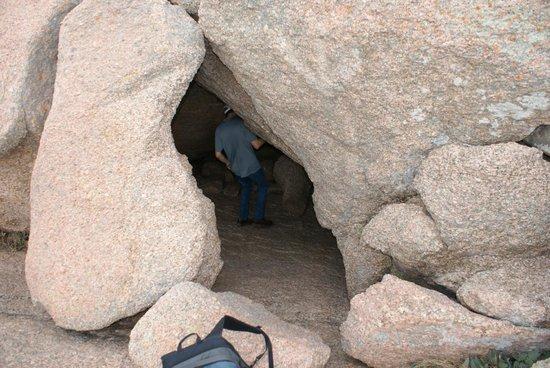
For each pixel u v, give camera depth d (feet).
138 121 16.21
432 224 15.85
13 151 19.35
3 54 19.01
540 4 13.33
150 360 14.29
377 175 16.83
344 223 18.48
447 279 16.30
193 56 16.80
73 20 17.60
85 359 14.79
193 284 15.25
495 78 14.39
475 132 15.40
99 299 15.69
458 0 13.85
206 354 12.78
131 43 16.71
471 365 14.37
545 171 14.67
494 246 15.56
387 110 15.78
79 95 16.72
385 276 15.53
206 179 31.83
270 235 25.66
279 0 15.62
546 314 14.29
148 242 15.94
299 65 16.05
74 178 16.39
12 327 15.80
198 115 30.14
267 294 19.30
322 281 20.81
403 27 14.37
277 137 20.59
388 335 14.90
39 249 16.53
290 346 14.33
